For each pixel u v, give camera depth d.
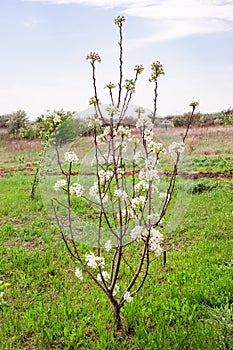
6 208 9.44
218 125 23.59
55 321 4.25
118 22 3.86
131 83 3.89
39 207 9.42
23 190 11.62
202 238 7.08
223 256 6.12
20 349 3.90
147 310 4.49
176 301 4.59
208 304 4.66
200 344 3.82
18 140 25.64
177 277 5.36
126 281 5.33
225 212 8.39
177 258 6.18
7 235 7.57
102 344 3.85
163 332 4.04
